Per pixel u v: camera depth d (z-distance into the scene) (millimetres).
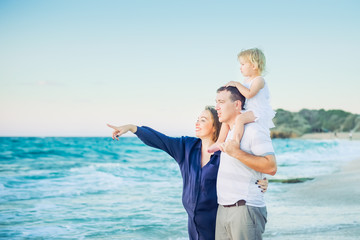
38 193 9273
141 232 5559
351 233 5270
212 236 3229
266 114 3105
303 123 79938
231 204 2818
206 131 3352
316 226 5691
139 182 11406
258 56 3387
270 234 5254
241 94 3123
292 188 10273
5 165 18125
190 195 3234
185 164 3344
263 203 2855
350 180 11797
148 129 3332
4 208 7434
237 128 2863
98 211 7078
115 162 19391
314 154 25438
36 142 39625
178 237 5301
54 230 5742
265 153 2748
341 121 83500
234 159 2838
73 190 9781
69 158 22469
